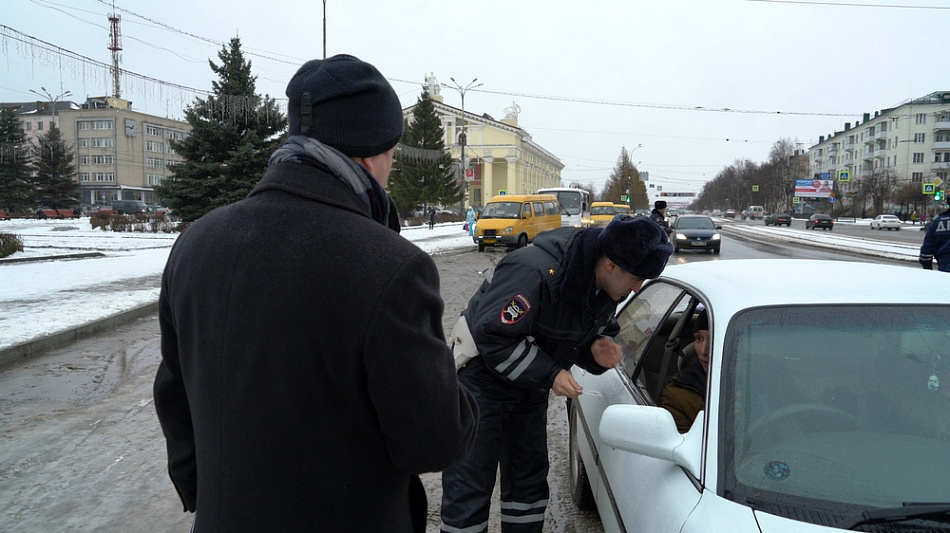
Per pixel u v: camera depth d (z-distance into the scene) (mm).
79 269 14156
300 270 1098
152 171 89312
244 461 1136
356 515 1175
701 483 1720
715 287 2322
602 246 2191
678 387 2566
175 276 1253
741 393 1863
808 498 1628
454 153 70750
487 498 2418
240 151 28828
